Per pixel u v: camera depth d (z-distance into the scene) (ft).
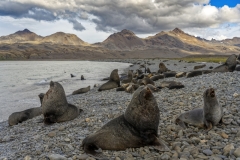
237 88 40.96
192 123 25.21
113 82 71.41
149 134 20.67
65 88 88.48
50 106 34.50
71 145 22.61
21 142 26.09
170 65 184.85
